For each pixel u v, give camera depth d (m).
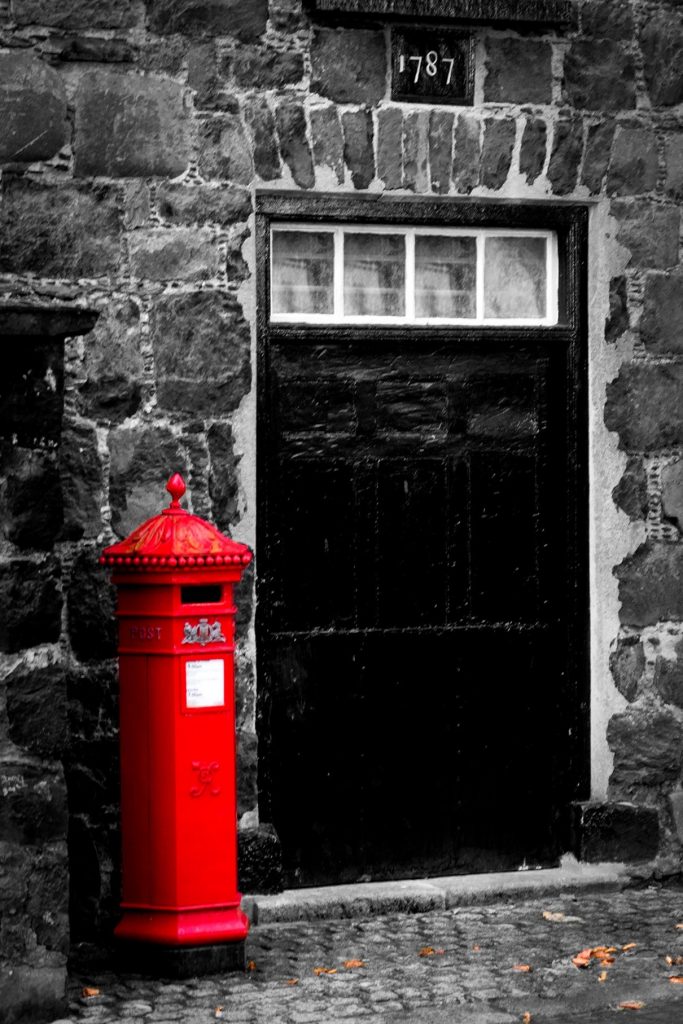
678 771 8.02
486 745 7.95
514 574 7.96
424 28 7.59
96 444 7.21
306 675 7.67
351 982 6.49
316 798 7.71
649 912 7.53
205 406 7.34
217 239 7.35
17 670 5.87
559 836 8.01
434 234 7.87
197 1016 6.08
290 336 7.57
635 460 7.97
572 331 7.91
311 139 7.46
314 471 7.66
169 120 7.27
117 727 7.21
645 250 7.95
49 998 5.98
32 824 5.91
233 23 7.35
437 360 7.84
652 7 7.91
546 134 7.78
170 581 6.37
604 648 7.96
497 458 7.93
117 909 7.19
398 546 7.79
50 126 7.12
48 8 7.12
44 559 5.93
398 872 7.84
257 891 7.47
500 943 7.04
